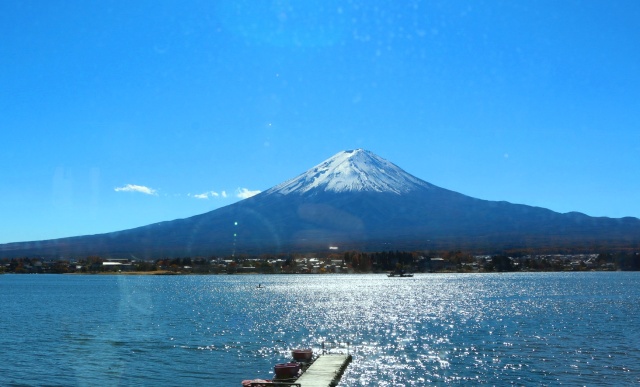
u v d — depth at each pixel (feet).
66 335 280.92
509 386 180.45
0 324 327.26
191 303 495.00
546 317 363.76
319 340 268.21
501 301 501.56
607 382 183.32
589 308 423.23
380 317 373.61
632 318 353.51
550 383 183.01
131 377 193.06
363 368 205.05
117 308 438.81
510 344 253.24
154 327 315.99
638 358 218.18
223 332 295.48
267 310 427.33
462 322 341.41
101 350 238.48
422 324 331.77
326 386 172.04
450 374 195.42
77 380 188.65
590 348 240.32
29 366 206.90
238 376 195.31
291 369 182.91
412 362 214.90
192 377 193.57
